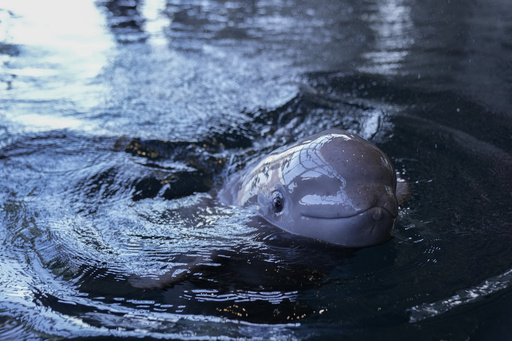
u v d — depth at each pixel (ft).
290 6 37.52
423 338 8.88
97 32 31.63
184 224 13.02
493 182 14.05
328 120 19.10
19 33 31.07
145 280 10.75
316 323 9.36
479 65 23.76
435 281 10.28
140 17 35.17
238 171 15.79
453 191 13.65
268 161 12.80
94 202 14.39
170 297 10.24
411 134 17.28
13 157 16.98
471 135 17.04
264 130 18.85
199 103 21.25
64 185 15.31
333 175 10.82
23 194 14.78
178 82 23.62
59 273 11.16
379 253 11.04
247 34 31.12
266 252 11.32
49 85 23.44
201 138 18.29
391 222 10.82
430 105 19.74
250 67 25.32
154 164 16.72
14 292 10.53
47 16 34.73
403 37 28.86
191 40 29.99
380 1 37.81
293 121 19.33
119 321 9.57
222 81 23.57
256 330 9.27
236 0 39.63
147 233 12.65
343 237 10.88
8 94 22.38
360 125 18.38
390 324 9.23
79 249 12.01
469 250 11.18
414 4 36.04
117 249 11.99
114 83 23.62
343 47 27.84
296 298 10.06
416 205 12.98
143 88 22.98
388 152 16.07
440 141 16.69
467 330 9.01
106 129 19.01
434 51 26.07
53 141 18.11
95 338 9.11
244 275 10.77
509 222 12.16
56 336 9.20
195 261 11.30
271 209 12.07
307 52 27.25
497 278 10.25
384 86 21.95
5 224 13.20
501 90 20.79
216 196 14.65
